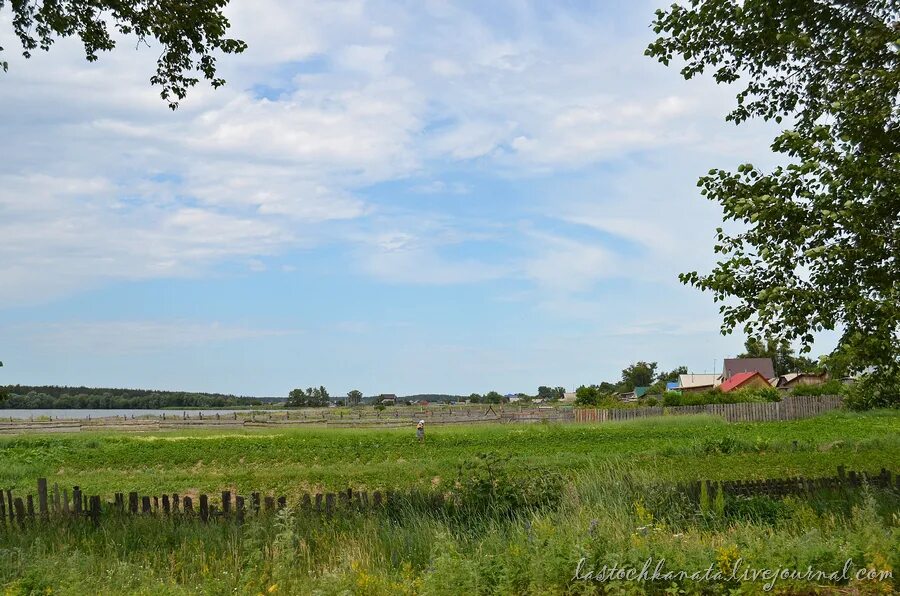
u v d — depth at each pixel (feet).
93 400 465.06
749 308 38.81
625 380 490.90
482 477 39.52
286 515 32.27
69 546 35.01
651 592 22.86
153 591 26.11
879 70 37.76
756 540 26.45
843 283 37.37
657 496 38.99
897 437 95.04
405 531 34.32
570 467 73.05
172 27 45.16
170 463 94.12
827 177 37.06
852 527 32.42
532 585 23.12
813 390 207.10
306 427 168.14
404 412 218.18
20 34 46.37
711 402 205.16
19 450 106.32
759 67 45.62
